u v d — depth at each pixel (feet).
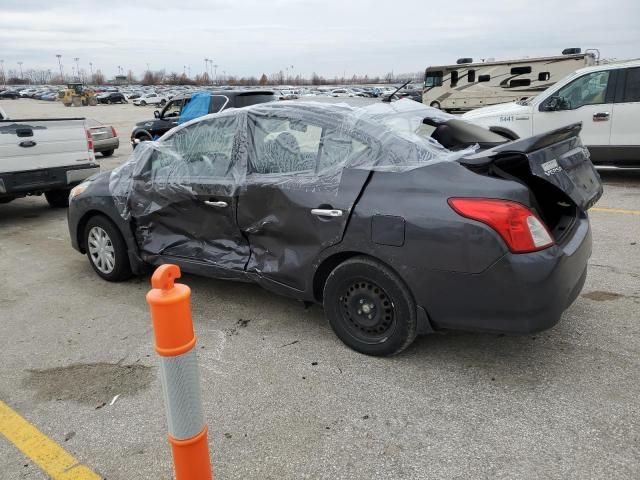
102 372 11.03
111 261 15.75
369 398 9.69
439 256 9.55
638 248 17.21
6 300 15.15
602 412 8.99
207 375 10.68
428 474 7.80
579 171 10.98
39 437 9.01
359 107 11.98
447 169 9.89
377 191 10.27
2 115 30.83
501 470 7.81
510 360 10.76
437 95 69.21
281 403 9.64
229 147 12.71
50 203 28.40
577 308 12.90
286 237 11.64
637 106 26.27
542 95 28.78
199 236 13.47
